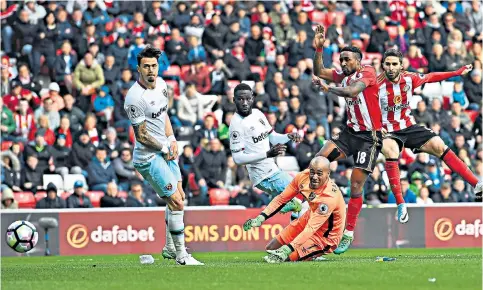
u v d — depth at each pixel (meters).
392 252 22.25
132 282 11.82
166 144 15.12
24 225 18.03
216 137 28.72
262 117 17.27
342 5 34.69
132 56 30.34
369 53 33.09
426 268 13.23
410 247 25.38
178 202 15.09
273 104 29.75
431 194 28.39
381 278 11.87
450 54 33.28
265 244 24.55
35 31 29.95
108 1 31.61
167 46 31.11
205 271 13.23
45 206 24.92
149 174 15.02
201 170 27.31
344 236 17.05
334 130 29.34
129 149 27.44
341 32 33.03
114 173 27.23
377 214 25.17
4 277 13.23
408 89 17.27
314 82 15.37
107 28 30.98
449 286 11.04
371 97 16.78
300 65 30.53
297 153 28.52
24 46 29.80
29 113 28.03
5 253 23.00
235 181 27.64
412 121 17.75
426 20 33.94
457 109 31.45
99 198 26.78
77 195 25.50
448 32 33.84
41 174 26.88
